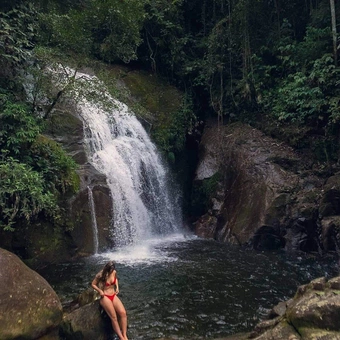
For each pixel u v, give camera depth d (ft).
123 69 51.31
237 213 38.81
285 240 35.24
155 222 40.57
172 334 19.43
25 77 33.42
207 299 23.58
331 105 38.37
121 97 37.45
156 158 43.68
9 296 16.37
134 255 32.50
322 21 44.91
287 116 41.60
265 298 23.81
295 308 15.80
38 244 28.78
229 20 48.47
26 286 17.12
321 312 14.99
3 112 28.37
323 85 40.01
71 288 24.63
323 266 30.17
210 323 20.58
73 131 36.37
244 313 21.76
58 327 17.54
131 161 40.27
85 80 35.14
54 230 29.71
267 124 44.47
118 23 41.65
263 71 47.39
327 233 32.94
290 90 42.24
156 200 41.73
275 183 37.78
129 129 43.16
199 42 53.31
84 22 38.68
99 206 33.55
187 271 28.50
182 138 47.14
